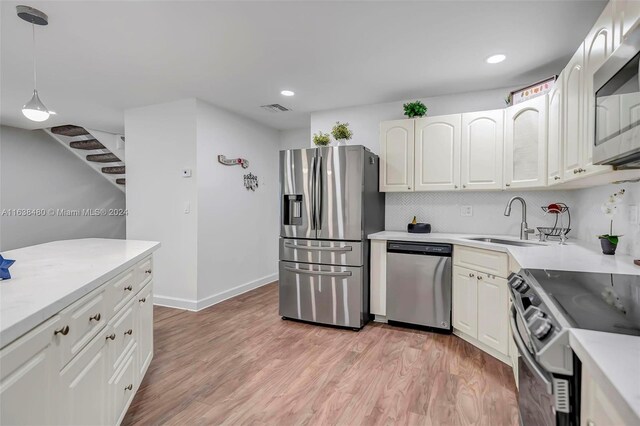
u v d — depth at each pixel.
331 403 1.95
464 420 1.79
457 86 3.24
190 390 2.09
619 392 0.56
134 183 4.00
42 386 1.00
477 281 2.62
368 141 3.85
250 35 2.29
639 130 1.00
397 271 3.15
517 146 2.75
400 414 1.85
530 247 2.30
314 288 3.27
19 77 3.04
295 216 3.44
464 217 3.41
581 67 1.71
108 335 1.50
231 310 3.70
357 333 3.04
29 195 5.20
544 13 2.02
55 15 2.03
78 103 3.81
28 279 1.34
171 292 3.82
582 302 1.08
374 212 3.43
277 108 4.00
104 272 1.46
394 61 2.70
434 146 3.19
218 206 3.98
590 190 2.56
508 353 2.30
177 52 2.55
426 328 3.13
